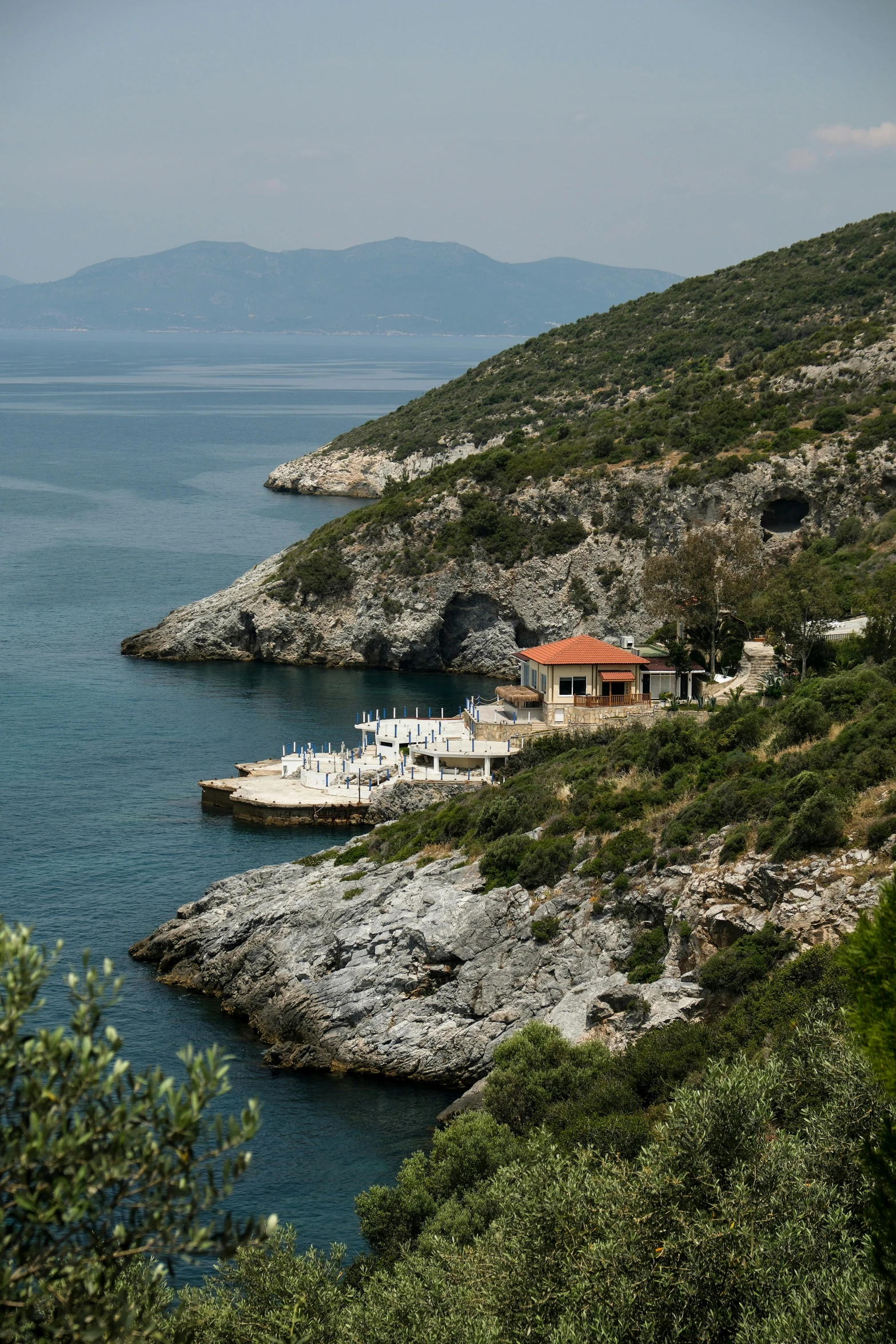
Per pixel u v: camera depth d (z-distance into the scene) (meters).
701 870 57.66
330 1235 47.91
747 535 117.00
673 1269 27.59
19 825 95.94
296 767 107.25
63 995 66.38
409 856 74.25
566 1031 55.34
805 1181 29.41
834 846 51.91
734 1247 27.58
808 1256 27.38
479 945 63.28
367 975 64.88
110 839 93.69
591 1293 27.78
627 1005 53.62
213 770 111.56
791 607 90.50
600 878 62.31
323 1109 58.28
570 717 102.31
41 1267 15.56
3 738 119.06
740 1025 46.09
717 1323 26.81
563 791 73.75
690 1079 43.97
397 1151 54.44
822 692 71.00
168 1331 17.61
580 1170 31.52
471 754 100.25
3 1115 15.84
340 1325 32.03
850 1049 31.41
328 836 96.31
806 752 62.09
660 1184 28.97
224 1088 16.55
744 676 100.94
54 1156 15.48
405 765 104.94
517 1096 48.94
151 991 71.06
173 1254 16.14
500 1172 39.31
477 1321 28.98
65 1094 15.82
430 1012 62.62
